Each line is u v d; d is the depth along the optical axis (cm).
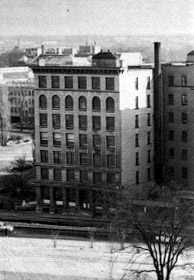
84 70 12181
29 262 9481
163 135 13112
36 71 12675
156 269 8356
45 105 12725
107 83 12088
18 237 10762
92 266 9188
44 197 12875
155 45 12900
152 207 10306
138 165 12706
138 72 12494
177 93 12862
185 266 8944
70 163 12656
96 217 12206
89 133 12394
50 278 8869
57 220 12138
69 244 10256
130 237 9975
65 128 12588
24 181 13800
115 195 11869
